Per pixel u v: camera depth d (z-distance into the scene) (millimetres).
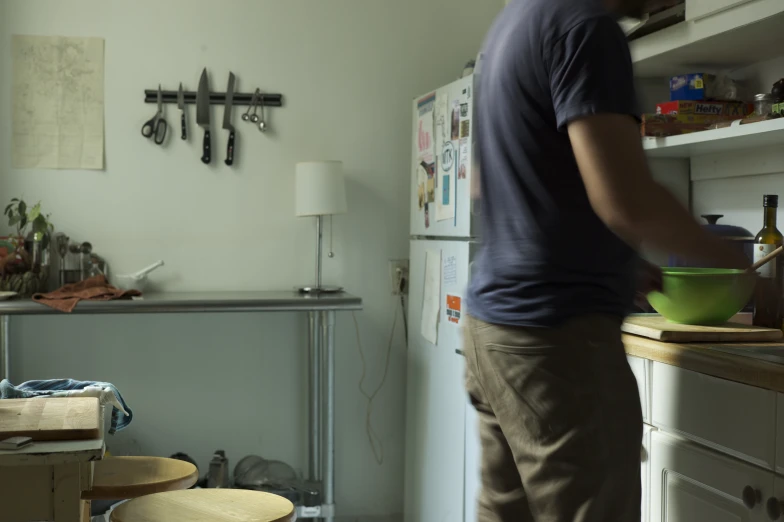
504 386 1377
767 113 2158
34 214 3193
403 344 3656
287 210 3539
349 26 3555
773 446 1462
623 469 1335
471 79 2760
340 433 3633
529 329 1329
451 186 2949
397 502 3682
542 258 1322
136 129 3416
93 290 3121
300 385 3580
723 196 2646
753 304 2152
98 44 3371
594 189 1223
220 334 3520
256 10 3484
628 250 1358
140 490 1935
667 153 2682
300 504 3273
